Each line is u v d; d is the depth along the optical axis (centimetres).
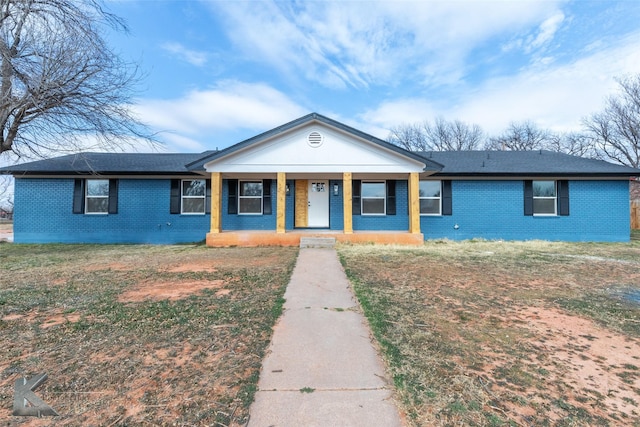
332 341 319
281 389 235
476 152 1529
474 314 398
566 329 354
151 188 1276
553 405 220
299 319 379
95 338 323
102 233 1262
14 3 845
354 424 197
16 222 1241
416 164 1089
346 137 1095
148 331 340
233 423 198
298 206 1308
